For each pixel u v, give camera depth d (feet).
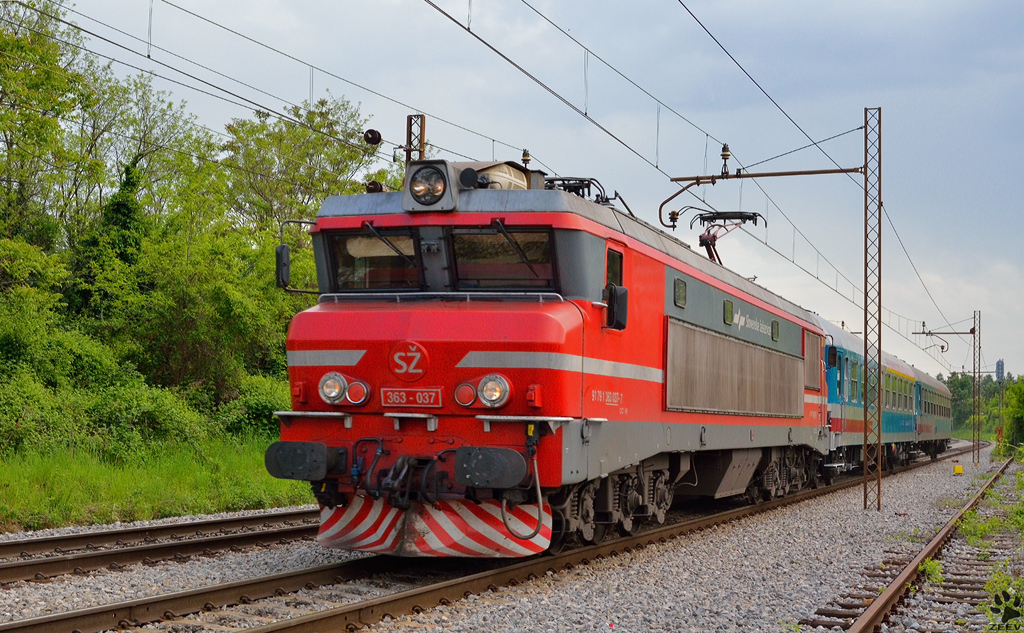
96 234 88.22
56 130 78.95
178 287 80.59
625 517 38.34
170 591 27.66
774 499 61.62
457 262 31.94
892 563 37.91
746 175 61.82
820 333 69.72
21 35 88.53
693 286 42.45
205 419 74.33
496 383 28.89
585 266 31.60
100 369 74.18
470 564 33.94
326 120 125.49
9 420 58.39
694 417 42.34
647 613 26.81
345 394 30.19
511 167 34.78
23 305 71.61
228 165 106.42
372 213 32.40
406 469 29.27
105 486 48.67
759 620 26.30
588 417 31.19
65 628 21.31
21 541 33.78
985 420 427.33
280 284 32.32
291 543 38.06
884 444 99.40
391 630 23.27
